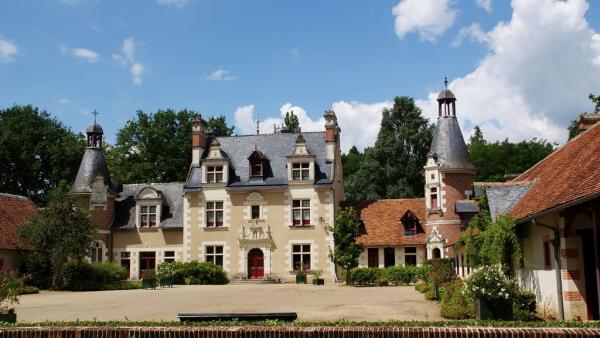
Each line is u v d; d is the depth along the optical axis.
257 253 44.56
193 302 24.64
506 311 15.15
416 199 45.06
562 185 15.87
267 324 12.02
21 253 38.53
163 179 60.94
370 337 11.07
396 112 63.88
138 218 46.44
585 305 14.95
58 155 54.88
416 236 42.25
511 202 21.06
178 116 62.69
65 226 36.00
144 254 46.22
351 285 37.41
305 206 44.22
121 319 18.30
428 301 23.39
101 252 45.78
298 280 42.09
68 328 11.77
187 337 11.46
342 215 40.84
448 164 41.34
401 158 61.81
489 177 63.97
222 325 12.01
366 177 61.53
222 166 45.53
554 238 15.75
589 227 15.25
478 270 15.83
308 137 46.84
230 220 44.84
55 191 41.72
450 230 40.47
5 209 41.00
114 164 61.50
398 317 17.75
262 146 47.12
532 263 18.47
